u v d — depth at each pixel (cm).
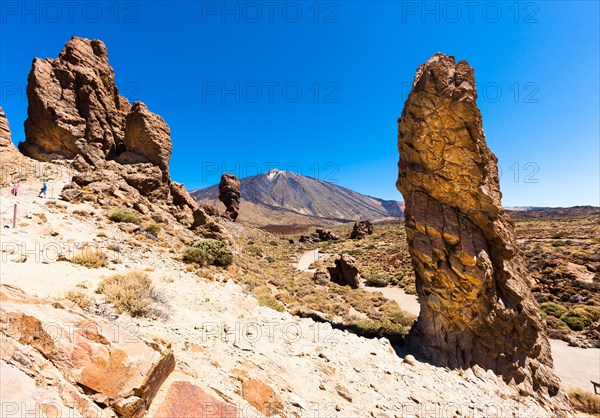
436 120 1560
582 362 2347
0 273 1027
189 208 4225
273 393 762
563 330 2894
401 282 4700
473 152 1500
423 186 1683
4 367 463
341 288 3988
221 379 736
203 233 3803
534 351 1612
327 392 926
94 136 4550
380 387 1079
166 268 1767
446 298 1545
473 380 1405
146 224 2806
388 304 3338
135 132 4106
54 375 497
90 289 1037
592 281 3881
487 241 1587
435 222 1599
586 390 1933
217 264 2572
